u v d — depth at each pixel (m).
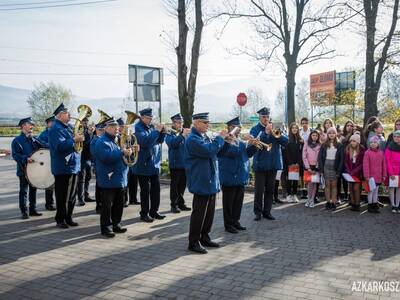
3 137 42.69
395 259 5.88
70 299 4.71
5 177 15.38
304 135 10.63
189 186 6.36
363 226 7.76
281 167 8.46
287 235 7.21
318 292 4.77
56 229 7.79
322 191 10.90
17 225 8.11
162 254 6.23
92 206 9.95
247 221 8.30
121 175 7.35
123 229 7.52
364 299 4.57
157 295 4.77
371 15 13.77
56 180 7.83
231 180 7.34
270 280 5.14
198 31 13.98
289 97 15.84
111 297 4.74
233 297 4.67
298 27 15.34
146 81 13.53
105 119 8.21
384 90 16.56
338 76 18.66
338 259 5.89
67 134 7.80
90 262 5.91
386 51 13.87
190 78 14.08
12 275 5.46
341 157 9.10
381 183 9.11
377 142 8.88
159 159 8.52
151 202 8.45
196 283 5.09
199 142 6.20
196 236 6.33
